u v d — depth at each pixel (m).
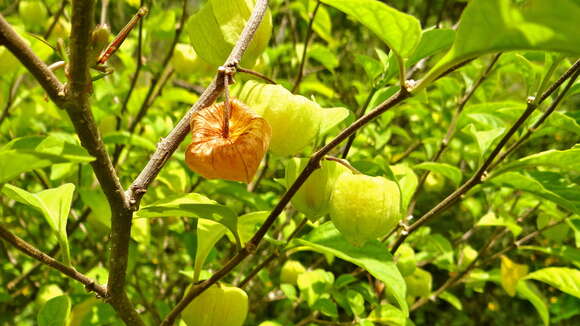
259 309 0.50
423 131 0.46
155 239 0.48
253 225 0.21
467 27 0.10
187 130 0.15
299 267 0.33
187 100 0.41
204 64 0.31
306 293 0.31
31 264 0.43
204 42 0.18
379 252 0.17
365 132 0.43
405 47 0.13
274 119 0.16
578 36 0.09
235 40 0.17
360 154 0.38
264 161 0.44
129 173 0.39
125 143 0.32
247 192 0.33
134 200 0.14
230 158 0.13
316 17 0.34
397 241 0.26
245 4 0.18
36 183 0.44
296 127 0.16
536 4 0.09
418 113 0.40
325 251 0.17
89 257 0.49
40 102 0.37
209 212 0.16
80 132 0.12
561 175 0.26
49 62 0.40
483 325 0.77
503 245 0.69
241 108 0.15
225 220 0.17
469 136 0.40
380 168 0.23
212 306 0.17
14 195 0.16
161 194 0.35
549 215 0.35
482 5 0.09
